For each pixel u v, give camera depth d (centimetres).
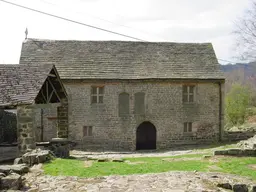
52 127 2541
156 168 1324
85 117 2591
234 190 988
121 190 950
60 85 1948
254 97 4691
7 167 1102
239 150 1722
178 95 2723
